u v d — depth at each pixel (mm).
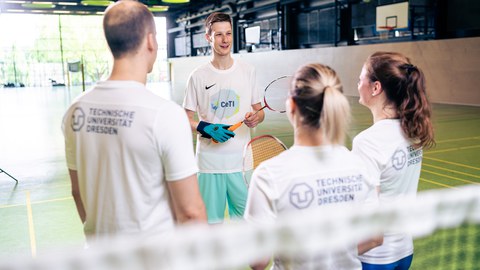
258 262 1526
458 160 7121
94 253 1475
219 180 3299
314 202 1522
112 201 1661
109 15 1661
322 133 1528
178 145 1616
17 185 6074
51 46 47062
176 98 21109
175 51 39250
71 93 28703
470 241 3572
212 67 3391
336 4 20312
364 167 1625
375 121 2035
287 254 1514
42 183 6176
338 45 20844
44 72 47094
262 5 25312
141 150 1595
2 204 5180
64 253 1511
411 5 16688
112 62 1711
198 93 3404
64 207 5039
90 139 1676
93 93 1719
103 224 1704
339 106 1482
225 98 3357
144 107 1609
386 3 17906
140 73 1712
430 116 1940
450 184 5711
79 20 47469
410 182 2006
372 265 1882
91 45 48000
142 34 1673
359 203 1604
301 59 21750
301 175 1518
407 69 1913
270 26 25781
